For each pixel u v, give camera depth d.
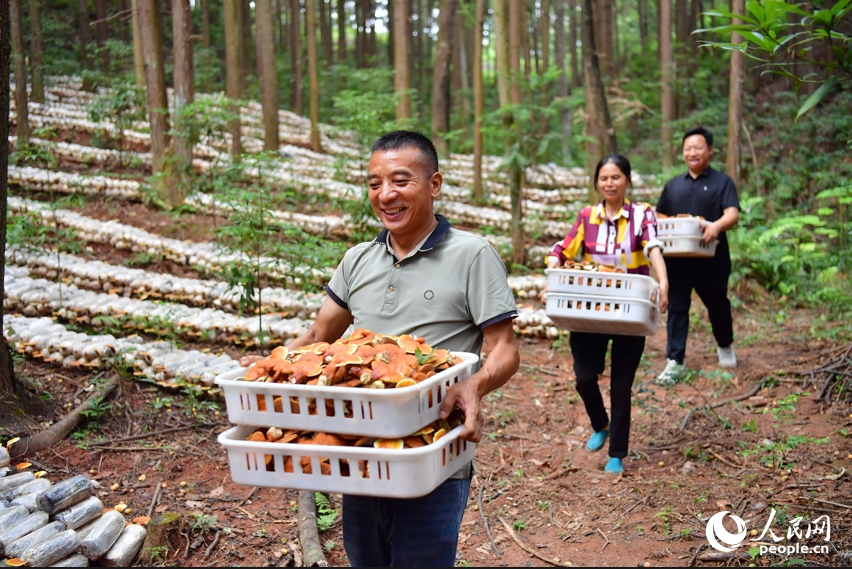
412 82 25.22
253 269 6.45
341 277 2.50
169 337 6.21
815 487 3.89
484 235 10.08
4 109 4.31
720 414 5.06
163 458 4.43
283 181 11.22
